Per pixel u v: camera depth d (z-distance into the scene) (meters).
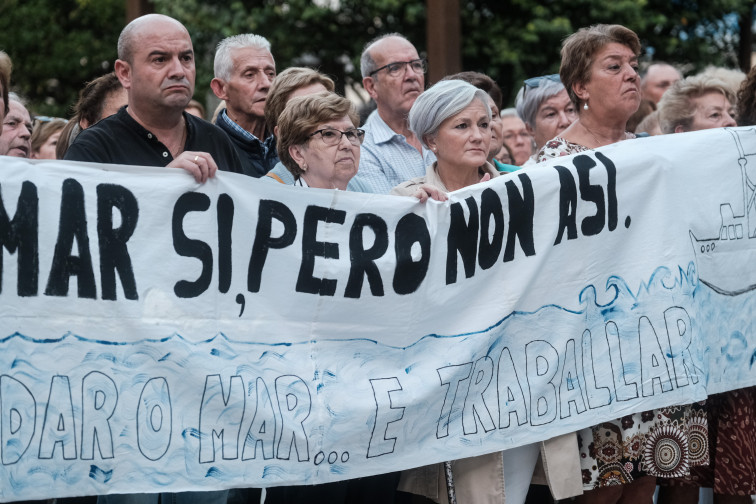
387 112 8.19
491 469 6.09
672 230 6.52
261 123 8.15
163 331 5.29
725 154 6.78
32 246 5.02
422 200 5.94
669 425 6.45
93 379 5.12
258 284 5.55
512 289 6.11
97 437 5.11
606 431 6.34
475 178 6.57
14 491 4.92
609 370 6.29
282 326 5.60
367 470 5.72
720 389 6.73
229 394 5.41
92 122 7.63
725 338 6.79
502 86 22.02
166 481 5.24
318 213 5.71
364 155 8.09
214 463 5.35
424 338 5.94
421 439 5.87
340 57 22.89
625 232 6.42
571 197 6.27
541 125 8.50
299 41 22.03
